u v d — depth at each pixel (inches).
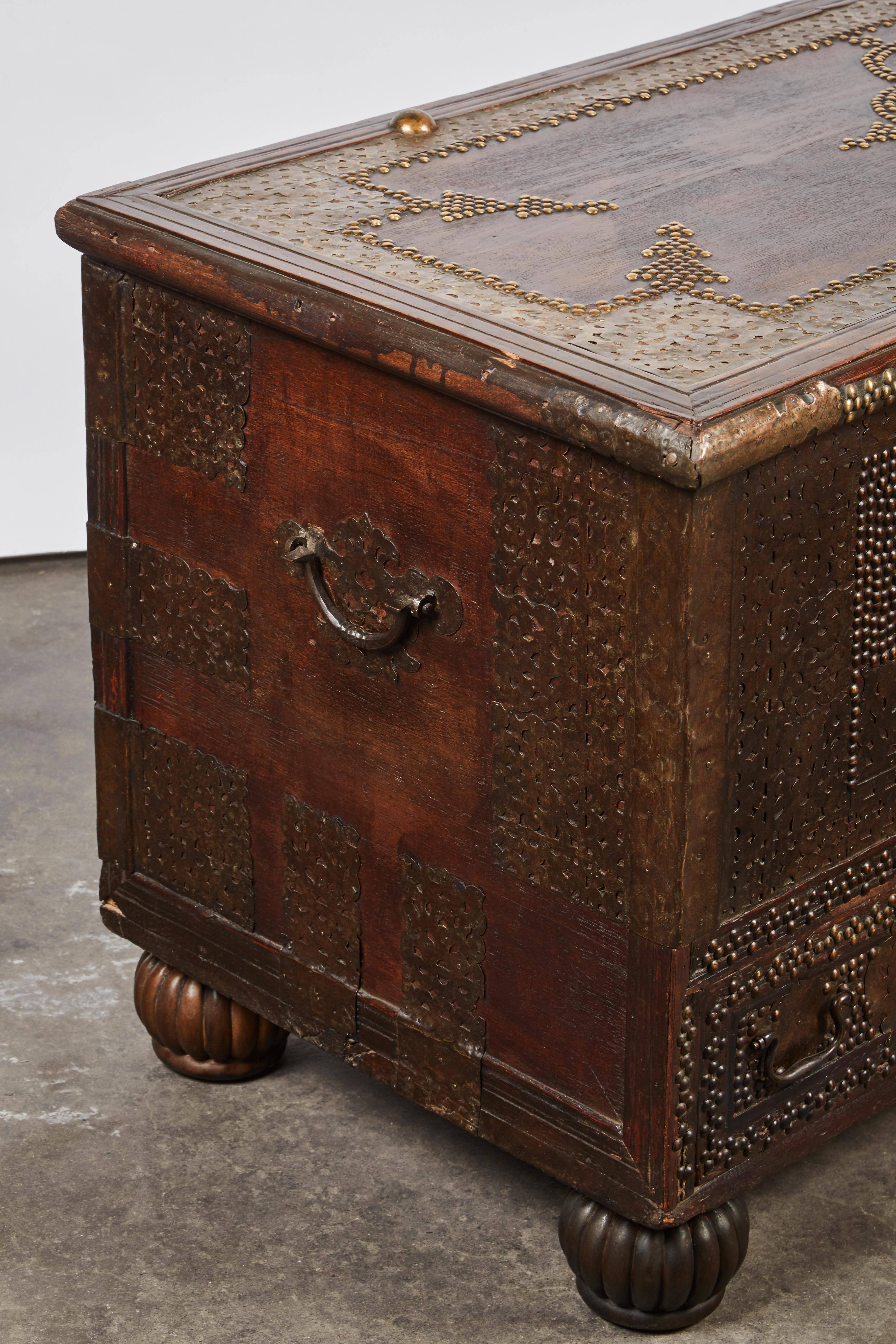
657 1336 89.7
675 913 79.8
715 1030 83.6
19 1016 111.2
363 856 92.4
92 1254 94.0
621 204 94.7
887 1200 97.7
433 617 84.9
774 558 78.2
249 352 88.4
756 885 83.4
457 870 88.3
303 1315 90.6
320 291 83.9
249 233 89.9
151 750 101.0
